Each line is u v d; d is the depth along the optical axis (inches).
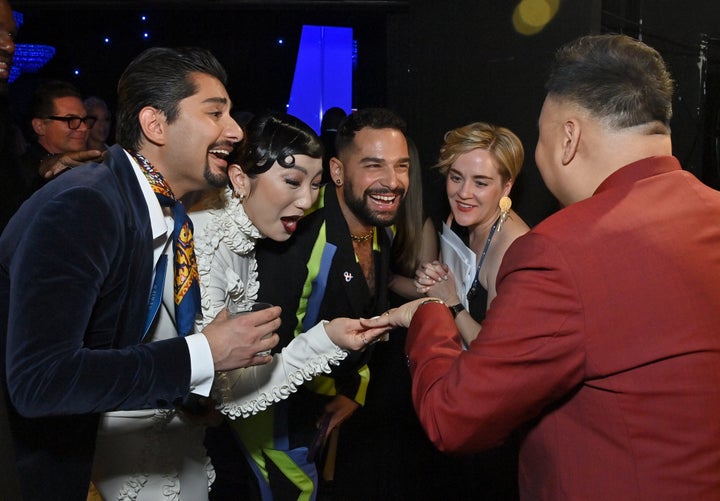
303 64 249.9
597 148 51.3
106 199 56.8
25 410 53.0
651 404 46.5
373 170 90.2
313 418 95.8
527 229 92.8
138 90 63.0
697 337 46.4
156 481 70.7
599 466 47.9
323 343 74.9
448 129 131.5
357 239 95.7
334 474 127.8
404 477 115.5
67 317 53.3
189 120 63.1
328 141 215.2
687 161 129.7
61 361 52.6
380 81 230.4
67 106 128.4
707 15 125.9
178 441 72.4
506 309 48.0
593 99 50.8
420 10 134.4
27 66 228.2
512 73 120.9
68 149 129.3
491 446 50.4
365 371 101.0
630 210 48.5
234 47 250.1
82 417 61.1
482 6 123.7
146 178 62.3
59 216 54.5
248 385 75.1
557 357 47.0
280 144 75.3
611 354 46.6
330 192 92.6
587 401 48.3
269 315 60.4
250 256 81.7
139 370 54.9
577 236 47.5
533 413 48.8
